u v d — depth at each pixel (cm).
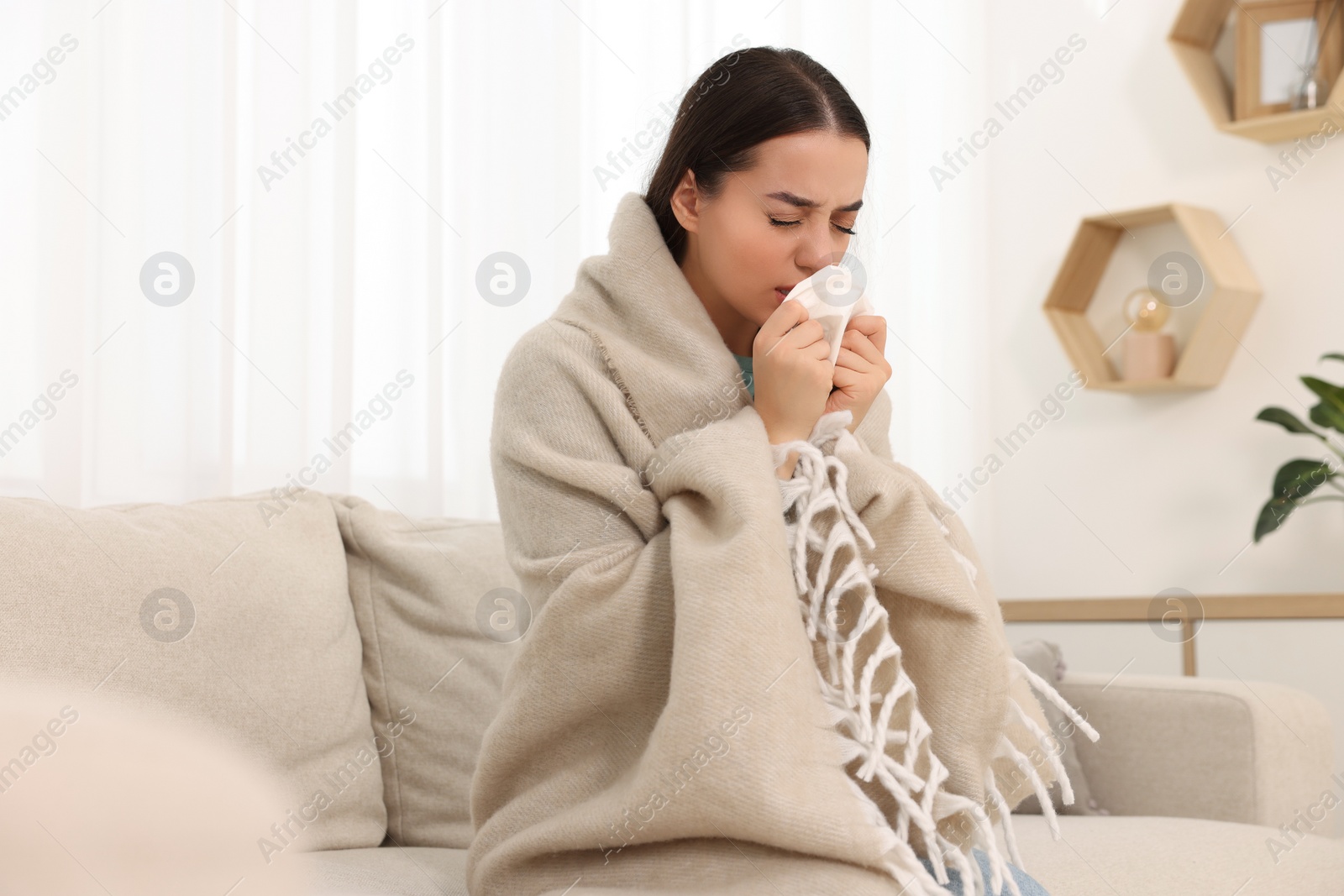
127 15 165
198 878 18
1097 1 276
